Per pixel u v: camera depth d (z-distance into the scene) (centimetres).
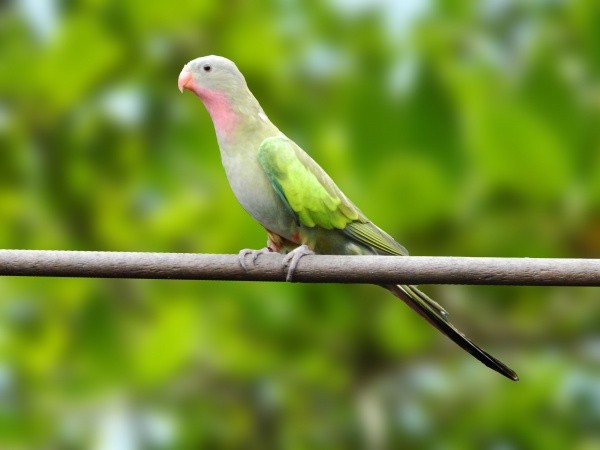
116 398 812
